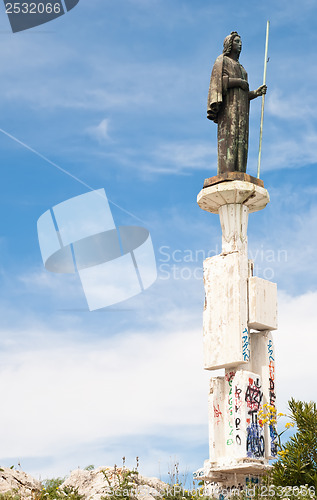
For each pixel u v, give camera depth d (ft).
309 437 46.60
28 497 46.85
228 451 50.78
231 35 58.08
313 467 46.26
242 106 56.44
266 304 53.11
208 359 52.44
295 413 48.14
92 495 47.73
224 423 51.65
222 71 56.39
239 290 52.37
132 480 50.57
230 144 55.77
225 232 54.29
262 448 50.49
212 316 53.06
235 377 51.49
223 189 53.42
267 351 53.06
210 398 51.78
